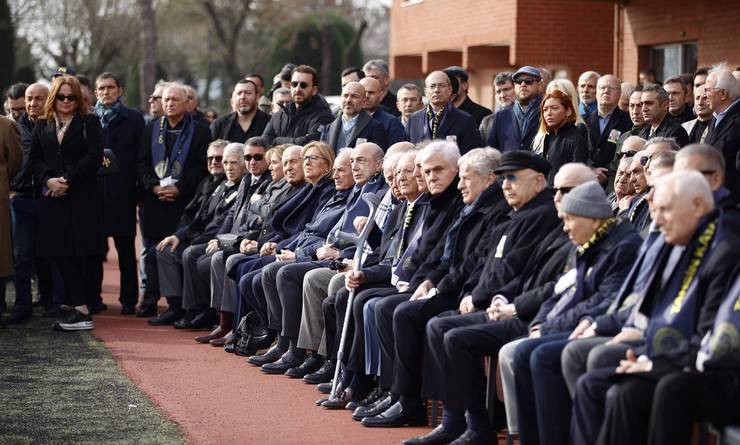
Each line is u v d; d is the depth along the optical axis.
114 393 9.65
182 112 13.78
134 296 14.09
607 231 7.46
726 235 6.36
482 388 7.86
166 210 13.70
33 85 13.29
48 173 12.52
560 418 7.05
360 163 10.42
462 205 8.95
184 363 11.01
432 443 8.02
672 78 12.12
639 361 6.42
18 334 12.51
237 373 10.59
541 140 10.85
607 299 7.27
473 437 7.85
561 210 7.51
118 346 11.84
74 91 12.60
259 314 11.38
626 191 9.34
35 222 13.39
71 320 12.74
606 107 12.25
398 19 28.25
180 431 8.44
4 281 13.34
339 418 8.95
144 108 40.19
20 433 8.30
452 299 8.60
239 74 50.06
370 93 12.62
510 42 21.69
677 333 6.43
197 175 13.70
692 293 6.42
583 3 21.50
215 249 12.45
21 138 13.23
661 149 8.86
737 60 16.62
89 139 12.64
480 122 13.36
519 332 7.77
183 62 56.03
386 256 9.60
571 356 6.92
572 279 7.55
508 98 13.38
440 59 26.78
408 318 8.54
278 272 10.61
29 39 48.44
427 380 8.29
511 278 8.08
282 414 9.05
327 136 12.45
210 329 12.89
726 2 16.86
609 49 21.64
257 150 12.42
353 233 10.32
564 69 21.61
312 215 11.45
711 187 6.90
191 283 12.70
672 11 18.16
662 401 5.97
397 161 9.54
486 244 8.48
